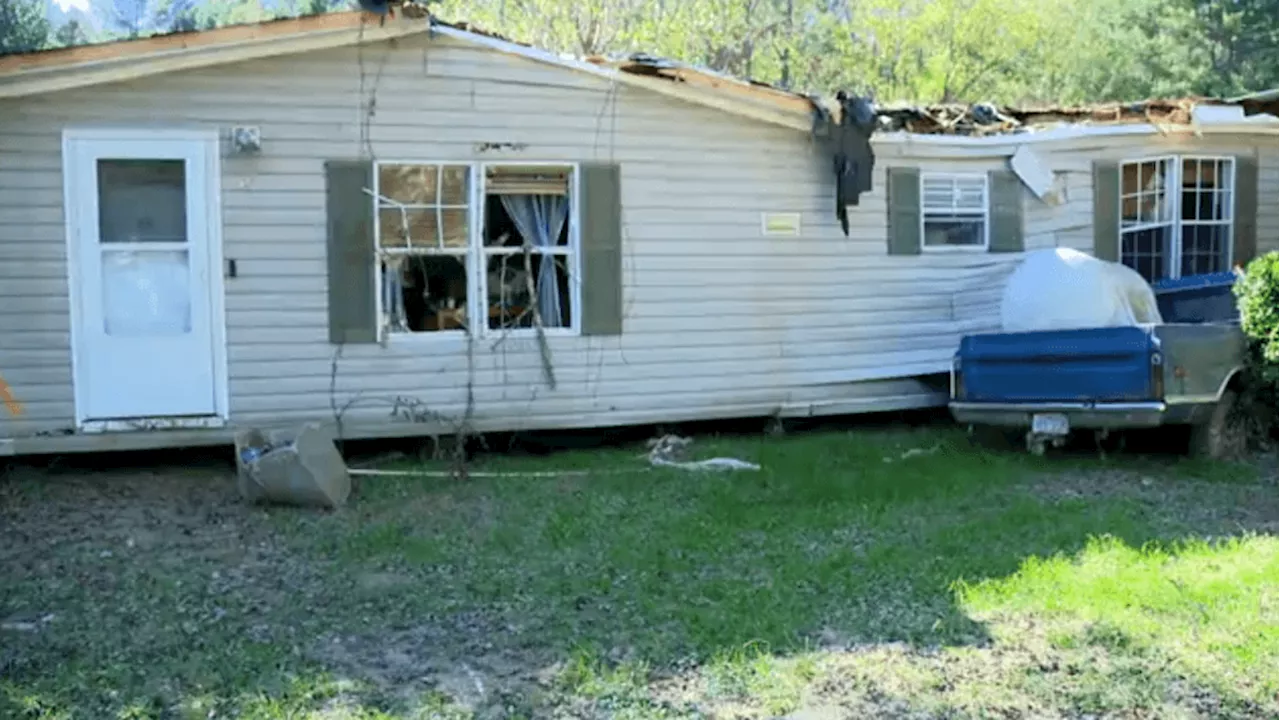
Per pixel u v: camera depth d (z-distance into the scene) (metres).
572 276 9.32
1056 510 7.24
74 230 8.09
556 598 5.68
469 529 7.04
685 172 9.60
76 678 4.59
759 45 32.16
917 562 6.16
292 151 8.52
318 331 8.66
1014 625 5.21
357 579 6.02
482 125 8.97
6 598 5.63
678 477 8.34
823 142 10.00
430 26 8.65
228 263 8.42
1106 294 9.15
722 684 4.55
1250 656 4.77
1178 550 6.34
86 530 6.90
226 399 8.47
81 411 8.16
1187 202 11.52
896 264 10.52
